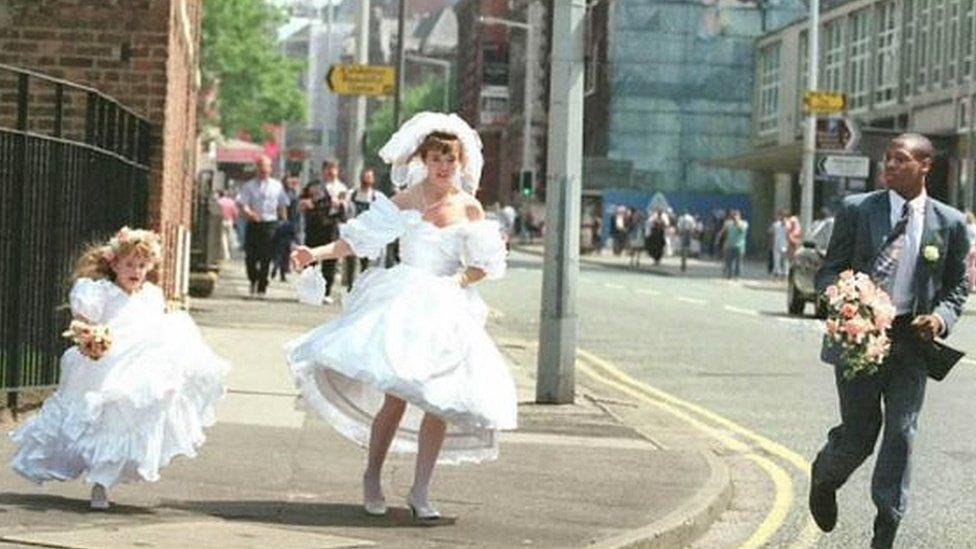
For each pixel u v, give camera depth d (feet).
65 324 53.21
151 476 34.50
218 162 346.33
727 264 226.58
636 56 404.16
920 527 40.86
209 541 32.50
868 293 34.94
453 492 40.96
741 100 404.36
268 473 41.98
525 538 35.09
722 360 86.84
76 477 34.86
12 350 49.96
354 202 117.70
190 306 101.40
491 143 609.83
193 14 108.78
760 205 379.76
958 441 56.65
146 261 35.12
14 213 49.96
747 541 39.01
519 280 184.85
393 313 34.88
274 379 62.95
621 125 404.36
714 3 403.54
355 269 125.49
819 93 196.34
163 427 34.78
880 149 209.15
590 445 50.98
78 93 69.36
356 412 36.99
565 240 60.80
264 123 326.85
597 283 191.83
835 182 311.88
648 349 92.99
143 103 70.08
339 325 35.32
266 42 314.96
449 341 34.86
